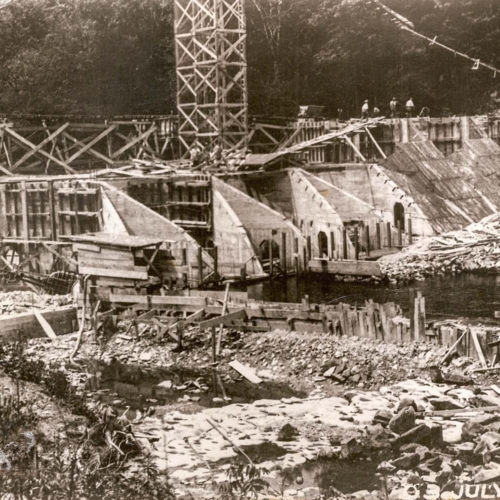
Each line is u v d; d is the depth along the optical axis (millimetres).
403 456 20406
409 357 30641
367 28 80438
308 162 63781
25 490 16656
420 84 83688
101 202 48844
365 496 18516
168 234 46812
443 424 23234
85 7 70250
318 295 43938
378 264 47781
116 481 18234
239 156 59656
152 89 73562
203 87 61312
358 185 61344
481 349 29688
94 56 69688
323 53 80438
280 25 79875
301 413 25438
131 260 38062
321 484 19250
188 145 64875
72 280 44312
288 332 34188
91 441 19703
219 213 52500
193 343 34562
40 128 59844
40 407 21594
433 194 61844
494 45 82500
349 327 33219
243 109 60188
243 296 36781
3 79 68312
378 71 83625
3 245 49781
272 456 21516
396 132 68812
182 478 19656
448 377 28172
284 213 58062
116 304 37500
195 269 45375
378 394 27281
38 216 50344
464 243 54250
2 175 60188
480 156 68875
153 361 33250
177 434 23359
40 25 71000
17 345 26375
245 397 28516
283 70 81938
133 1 70375
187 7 59562
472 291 44062
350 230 53375
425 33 81375
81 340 35875
